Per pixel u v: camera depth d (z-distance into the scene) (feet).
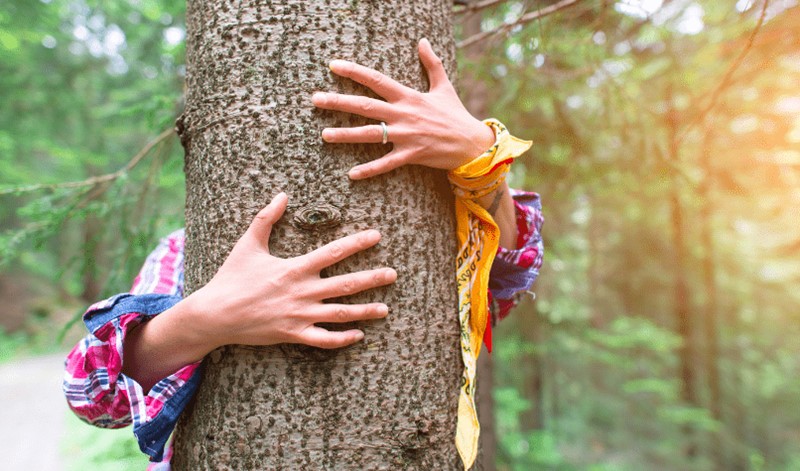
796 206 17.63
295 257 3.14
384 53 3.35
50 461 14.76
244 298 3.00
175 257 4.22
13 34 21.15
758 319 31.17
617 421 27.45
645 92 10.91
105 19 19.44
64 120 27.22
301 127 3.19
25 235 6.78
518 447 17.97
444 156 3.34
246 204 3.20
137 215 7.14
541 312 17.22
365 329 3.20
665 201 17.10
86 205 6.91
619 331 19.92
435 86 3.50
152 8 14.99
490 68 7.97
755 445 27.25
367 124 3.28
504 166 3.52
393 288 3.27
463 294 3.67
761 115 11.33
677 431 26.13
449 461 3.36
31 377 26.78
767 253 26.43
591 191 13.75
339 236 3.19
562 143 9.89
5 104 24.73
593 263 22.52
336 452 3.09
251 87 3.22
